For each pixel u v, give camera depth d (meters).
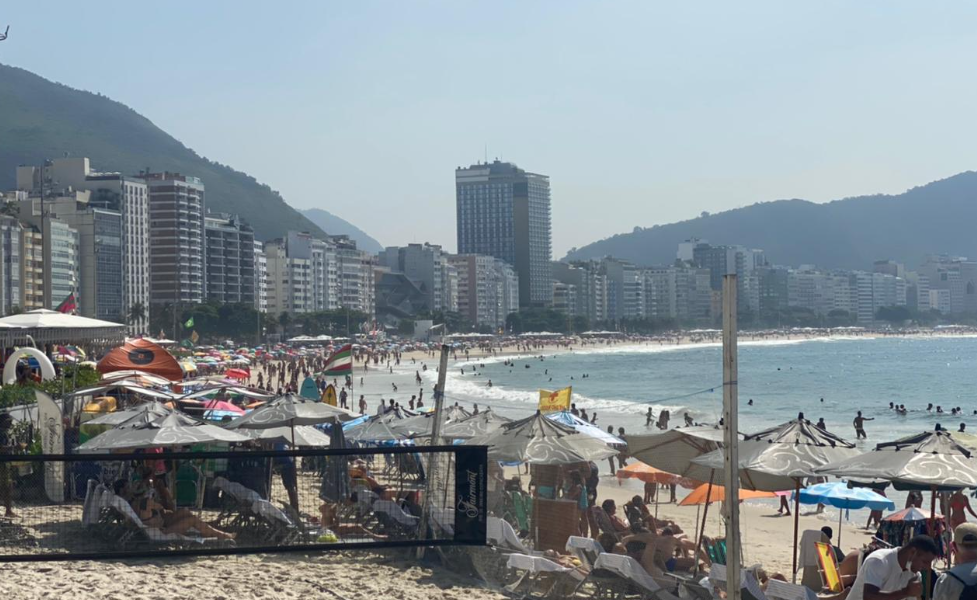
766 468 15.68
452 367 170.62
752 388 120.12
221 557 16.25
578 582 15.45
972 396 105.69
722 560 16.52
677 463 18.31
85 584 14.00
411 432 25.91
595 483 24.67
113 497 16.17
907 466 14.61
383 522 17.11
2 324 31.28
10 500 16.88
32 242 170.38
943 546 19.86
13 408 21.58
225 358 122.25
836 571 15.30
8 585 13.70
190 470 18.11
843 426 73.88
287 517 17.02
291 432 21.12
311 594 14.39
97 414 24.89
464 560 16.14
